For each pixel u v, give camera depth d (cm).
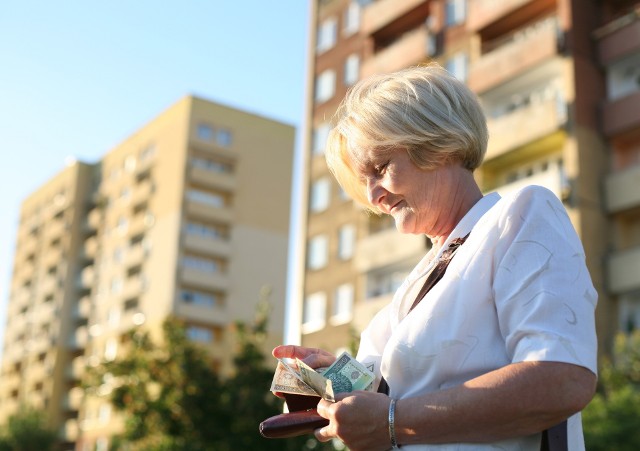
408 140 223
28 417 5812
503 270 199
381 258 2995
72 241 6756
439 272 219
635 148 2434
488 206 224
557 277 193
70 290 6656
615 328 2305
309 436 2217
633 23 2462
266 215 6056
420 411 193
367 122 228
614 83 2517
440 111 224
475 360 202
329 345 3173
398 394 213
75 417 6291
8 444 5691
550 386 181
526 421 185
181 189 5766
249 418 2358
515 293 195
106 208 6531
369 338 248
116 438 2575
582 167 2403
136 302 5891
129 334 2538
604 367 2045
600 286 2328
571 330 187
